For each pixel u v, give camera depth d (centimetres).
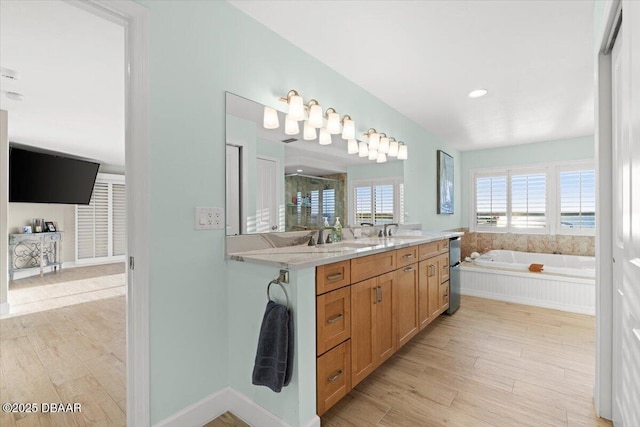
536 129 405
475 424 156
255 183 190
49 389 188
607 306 157
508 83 269
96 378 200
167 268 146
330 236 250
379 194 308
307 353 144
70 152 533
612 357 156
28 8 165
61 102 305
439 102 314
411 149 367
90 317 319
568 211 452
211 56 165
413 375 203
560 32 196
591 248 436
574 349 241
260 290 156
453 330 282
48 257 569
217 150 168
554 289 346
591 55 223
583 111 337
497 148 507
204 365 161
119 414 165
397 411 166
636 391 108
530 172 482
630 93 99
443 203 448
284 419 145
